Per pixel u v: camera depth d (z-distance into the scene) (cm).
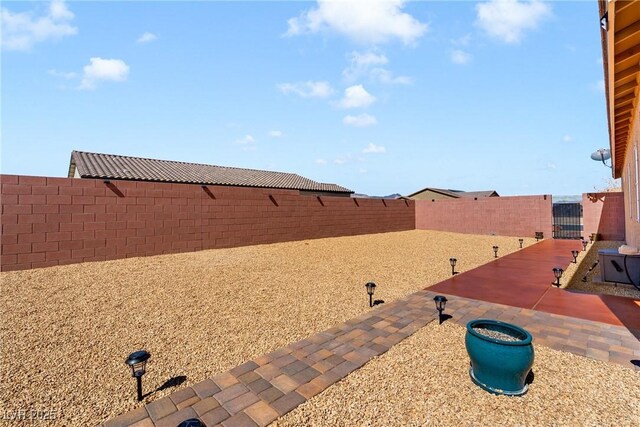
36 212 799
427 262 1084
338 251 1292
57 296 602
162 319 523
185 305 590
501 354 319
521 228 1958
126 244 960
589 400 312
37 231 801
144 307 572
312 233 1620
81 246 872
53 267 814
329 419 287
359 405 307
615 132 877
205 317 537
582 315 553
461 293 703
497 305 616
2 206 752
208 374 365
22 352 400
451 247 1475
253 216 1336
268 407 304
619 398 315
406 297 671
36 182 800
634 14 343
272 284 751
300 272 887
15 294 600
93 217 895
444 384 343
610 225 1677
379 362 392
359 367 380
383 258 1149
